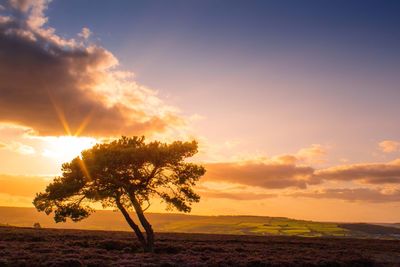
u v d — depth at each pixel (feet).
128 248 162.20
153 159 142.51
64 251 142.72
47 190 143.74
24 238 205.87
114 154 142.41
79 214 143.84
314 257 153.38
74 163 146.00
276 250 187.83
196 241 245.45
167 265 114.01
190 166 149.59
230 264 124.57
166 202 147.43
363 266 140.97
